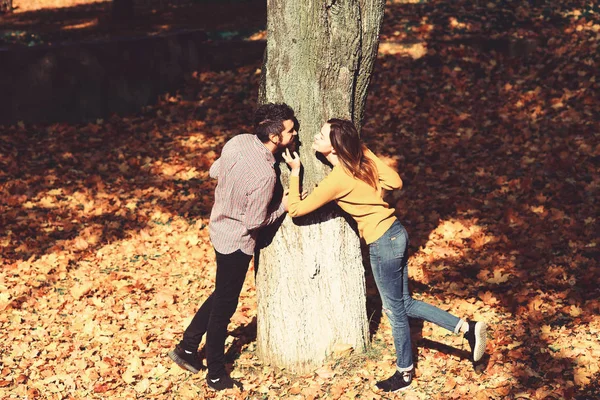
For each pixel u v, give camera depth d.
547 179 8.34
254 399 4.71
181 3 18.28
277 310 4.85
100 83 11.34
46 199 8.62
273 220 4.54
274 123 4.30
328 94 4.43
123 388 4.96
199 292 6.36
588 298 5.81
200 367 5.10
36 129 10.93
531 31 12.27
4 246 7.36
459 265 6.58
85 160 9.95
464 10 13.38
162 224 7.99
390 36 12.73
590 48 11.65
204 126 10.95
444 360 5.01
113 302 6.18
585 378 4.65
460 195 8.18
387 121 10.38
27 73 11.00
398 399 4.59
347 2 4.23
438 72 11.66
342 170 4.36
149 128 11.02
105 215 8.23
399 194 8.30
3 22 17.67
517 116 10.07
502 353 5.05
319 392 4.69
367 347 5.07
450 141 9.57
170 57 12.03
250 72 12.34
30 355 5.35
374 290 6.02
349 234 4.82
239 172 4.37
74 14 18.61
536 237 6.98
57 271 6.85
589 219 7.26
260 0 17.41
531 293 5.91
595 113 9.86
